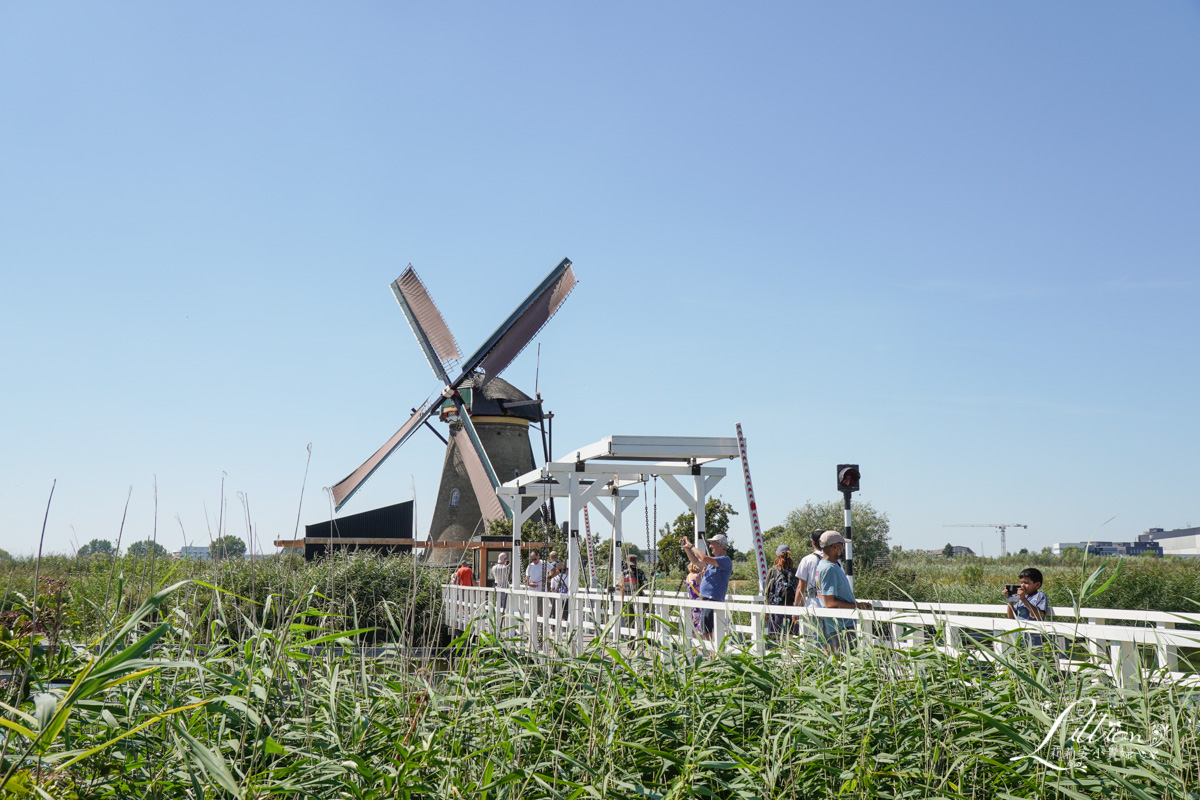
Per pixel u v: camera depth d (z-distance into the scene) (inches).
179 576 181.5
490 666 175.3
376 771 137.4
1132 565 823.1
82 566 181.2
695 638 215.9
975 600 635.5
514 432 1317.7
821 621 220.2
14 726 102.1
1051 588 774.5
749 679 167.3
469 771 145.7
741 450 488.1
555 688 169.3
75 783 132.6
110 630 157.5
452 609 513.7
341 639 161.5
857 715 158.4
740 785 145.6
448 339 1216.8
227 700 127.9
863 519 1777.8
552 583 493.7
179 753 123.7
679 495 523.2
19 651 148.5
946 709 159.6
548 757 153.4
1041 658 172.1
